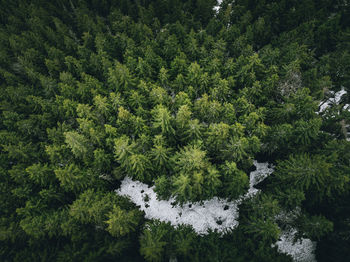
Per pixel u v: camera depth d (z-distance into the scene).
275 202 21.44
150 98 35.72
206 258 20.53
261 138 29.42
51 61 43.59
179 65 40.09
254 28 46.84
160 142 27.48
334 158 22.06
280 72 36.47
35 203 26.34
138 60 41.62
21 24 55.66
